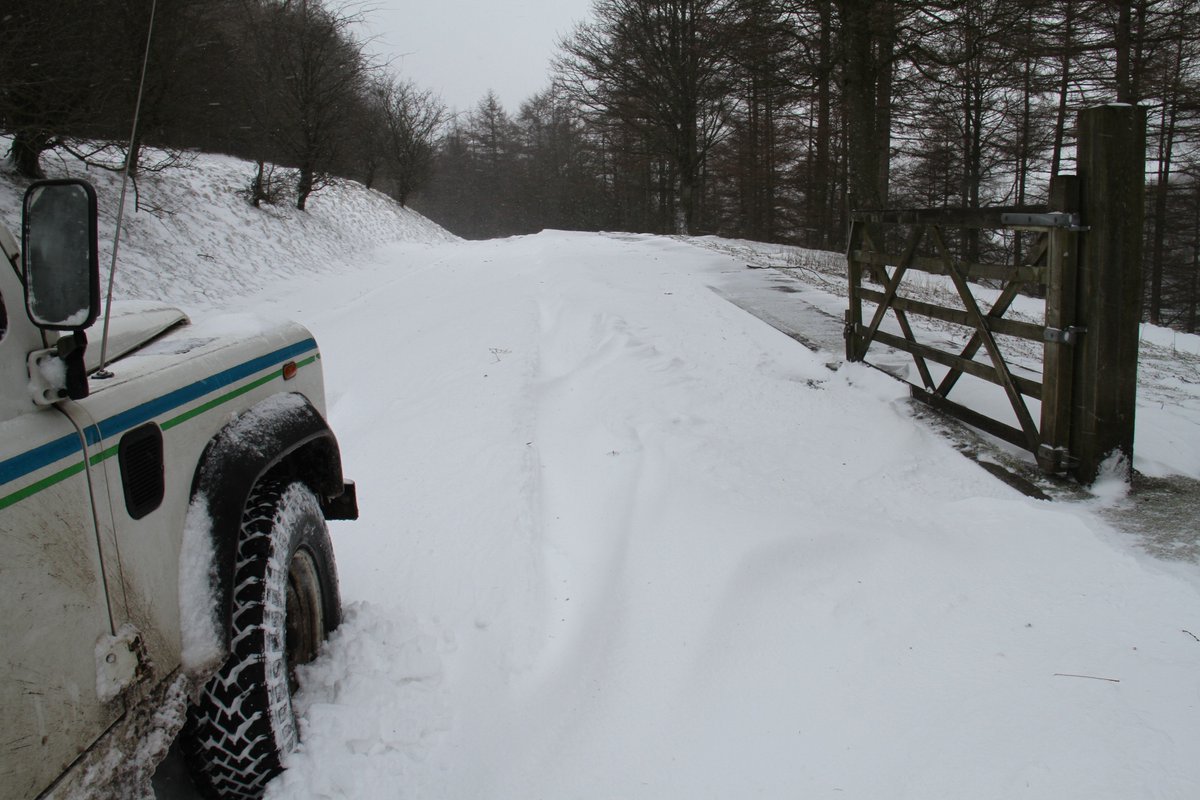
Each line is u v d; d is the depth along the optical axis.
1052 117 32.09
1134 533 4.16
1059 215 4.66
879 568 4.06
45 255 1.94
